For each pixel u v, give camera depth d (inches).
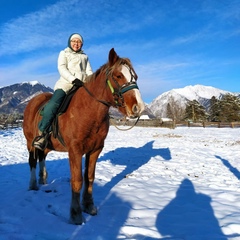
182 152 489.1
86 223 157.8
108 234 144.1
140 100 135.6
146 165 359.9
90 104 152.8
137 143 629.6
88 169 175.3
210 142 659.4
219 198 216.8
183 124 1566.2
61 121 165.0
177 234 149.8
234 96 2225.6
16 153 452.4
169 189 239.3
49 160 386.6
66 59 180.7
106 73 148.9
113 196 211.6
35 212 170.6
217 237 144.6
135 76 143.0
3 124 1242.6
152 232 148.9
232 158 424.8
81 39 182.2
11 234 136.9
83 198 177.8
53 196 201.3
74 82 165.9
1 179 265.6
